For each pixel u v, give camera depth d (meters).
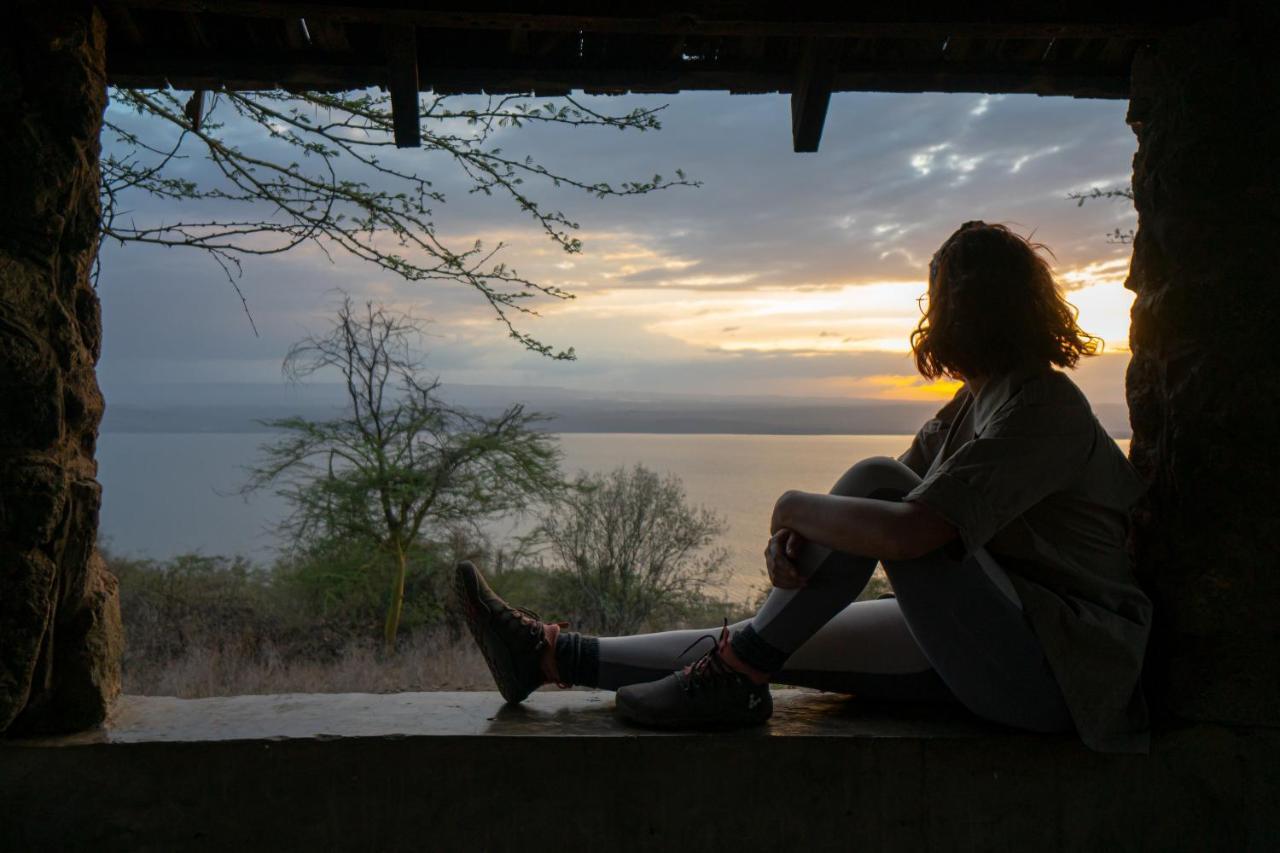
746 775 1.82
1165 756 1.85
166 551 14.27
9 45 1.80
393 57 2.08
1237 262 1.88
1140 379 2.04
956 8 1.97
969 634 1.72
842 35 2.00
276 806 1.77
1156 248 2.01
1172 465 1.91
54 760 1.73
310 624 8.58
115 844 1.74
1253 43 1.92
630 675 2.00
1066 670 1.71
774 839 1.82
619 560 9.38
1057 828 1.84
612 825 1.81
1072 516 1.78
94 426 1.97
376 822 1.78
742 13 1.96
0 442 1.75
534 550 9.31
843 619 2.01
